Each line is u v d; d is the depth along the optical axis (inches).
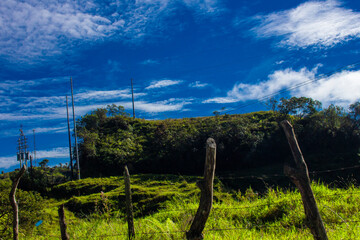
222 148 1641.2
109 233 216.5
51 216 507.8
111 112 2691.9
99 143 2075.5
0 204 366.9
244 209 255.4
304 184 125.4
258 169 1525.6
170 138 1914.4
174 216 264.2
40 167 1797.5
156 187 1137.4
